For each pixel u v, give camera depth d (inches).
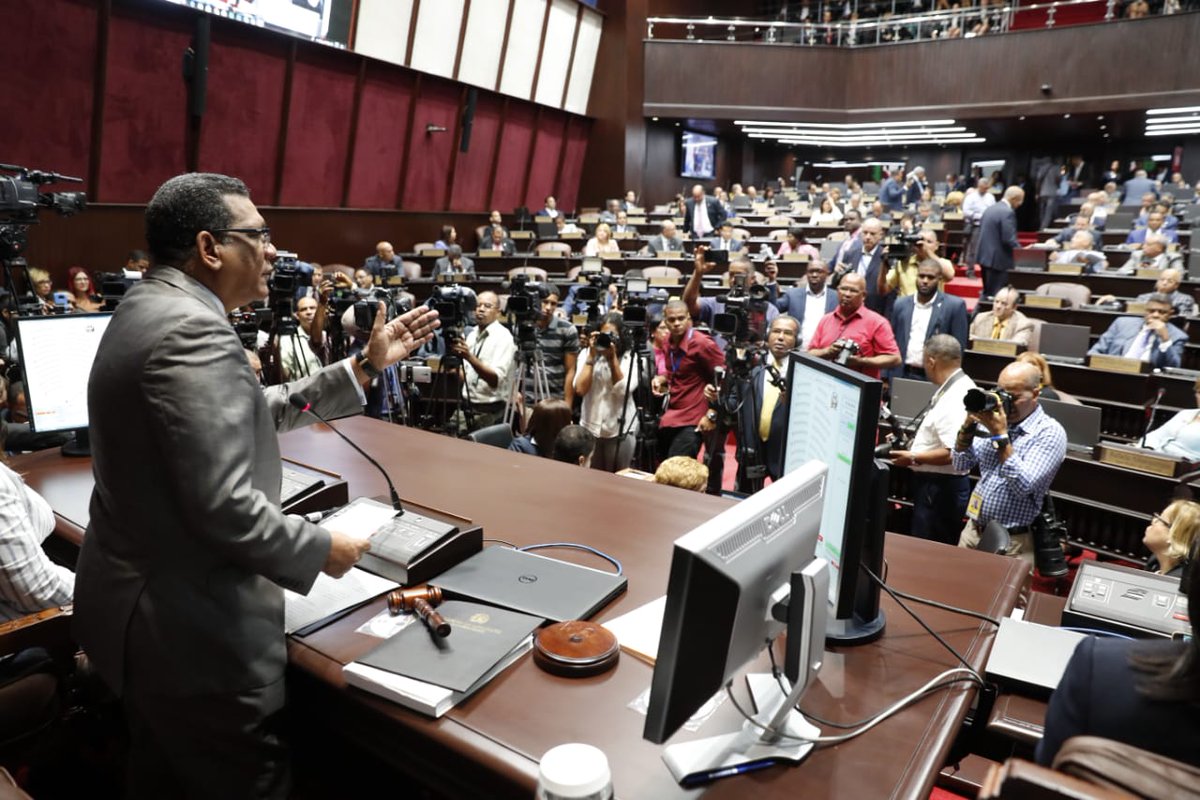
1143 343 245.4
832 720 54.8
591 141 610.2
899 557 82.4
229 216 61.1
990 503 141.0
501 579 70.2
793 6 674.2
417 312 79.1
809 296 238.5
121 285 158.4
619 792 47.5
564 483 96.4
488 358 204.4
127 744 96.0
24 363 104.7
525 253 463.5
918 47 571.2
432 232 496.4
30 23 295.0
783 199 595.5
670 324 199.8
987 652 64.6
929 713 55.8
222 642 57.4
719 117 598.2
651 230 522.0
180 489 54.2
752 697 56.4
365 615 66.3
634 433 197.5
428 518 76.4
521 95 536.1
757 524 49.0
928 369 153.3
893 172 563.8
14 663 80.0
